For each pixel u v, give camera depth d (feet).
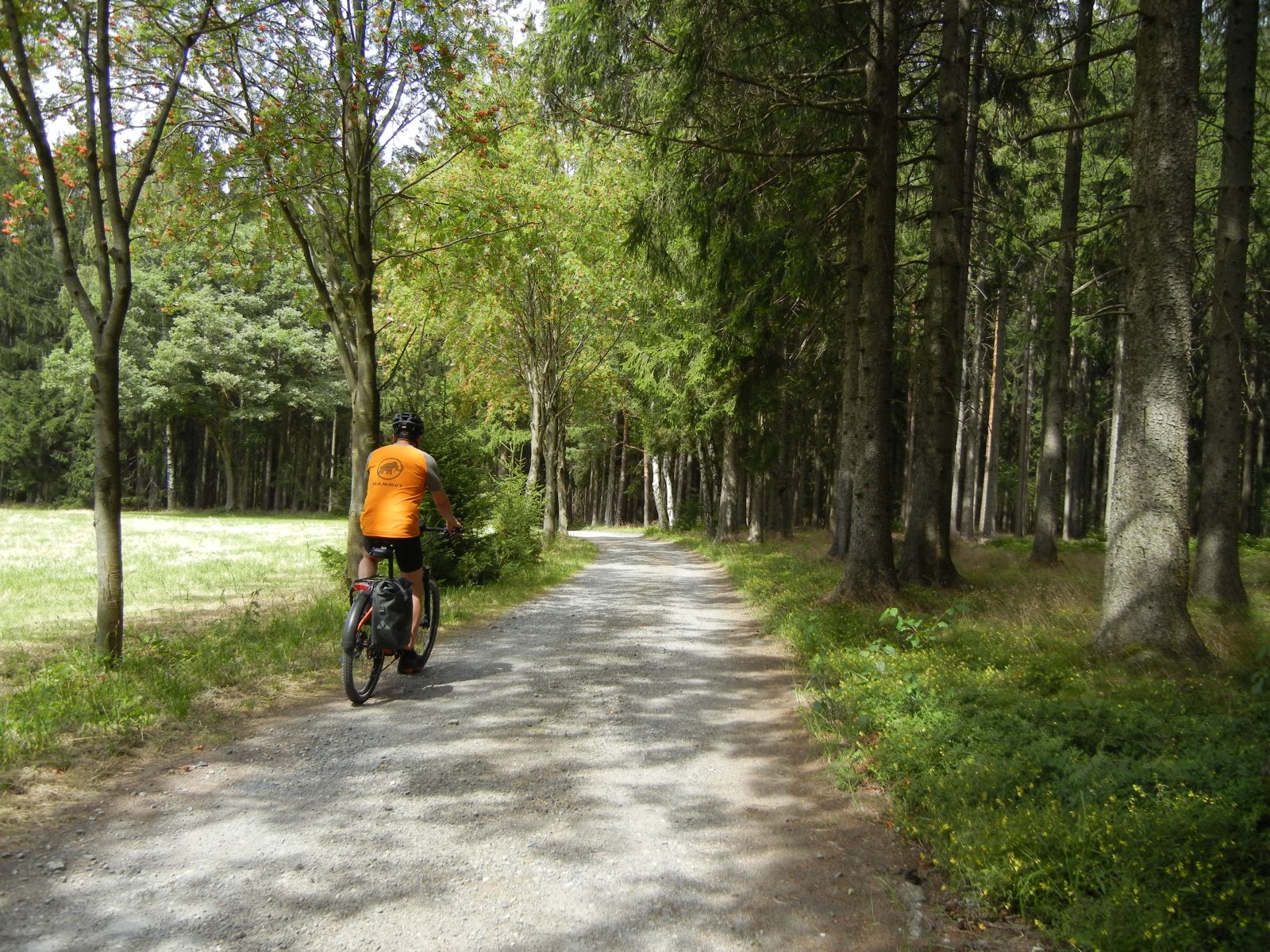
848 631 27.48
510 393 86.79
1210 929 8.91
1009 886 10.30
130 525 99.40
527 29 32.65
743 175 36.42
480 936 9.18
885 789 14.12
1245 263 36.29
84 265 110.01
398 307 56.54
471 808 12.90
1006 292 76.59
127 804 12.43
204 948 8.64
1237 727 15.58
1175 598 23.08
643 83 34.63
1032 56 40.52
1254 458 100.83
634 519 205.26
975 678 20.34
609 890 10.44
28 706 16.28
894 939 9.48
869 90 36.01
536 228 37.86
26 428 161.17
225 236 33.50
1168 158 23.25
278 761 14.65
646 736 17.21
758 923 9.77
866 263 36.32
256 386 140.56
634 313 72.13
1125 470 23.94
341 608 30.19
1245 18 35.70
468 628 29.32
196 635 26.27
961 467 90.89
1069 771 13.00
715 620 34.96
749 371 50.98
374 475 20.16
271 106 28.96
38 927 8.87
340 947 8.80
